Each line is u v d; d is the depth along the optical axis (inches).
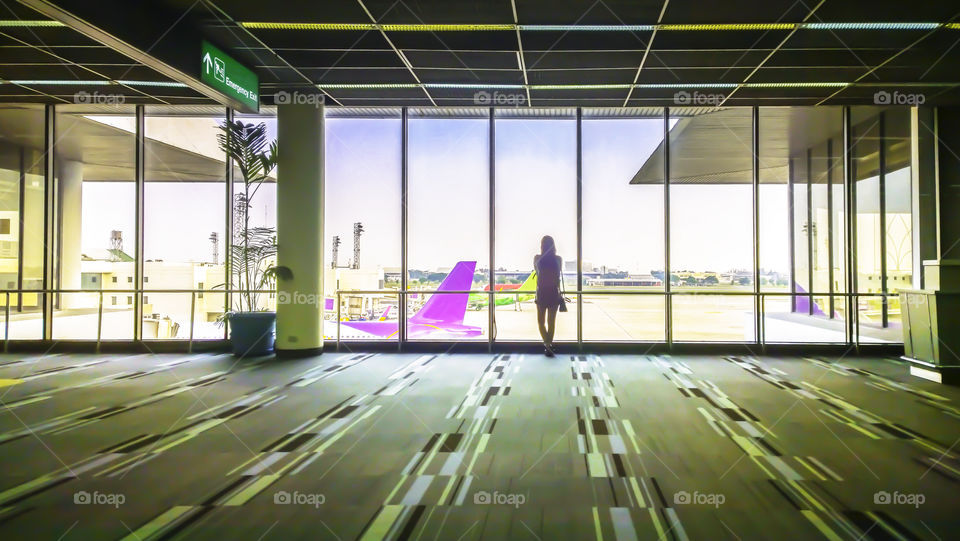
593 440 129.3
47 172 271.0
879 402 165.3
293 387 187.2
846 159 267.9
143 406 161.3
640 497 97.1
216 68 190.4
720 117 269.7
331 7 165.8
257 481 104.1
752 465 112.8
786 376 206.2
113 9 148.6
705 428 138.8
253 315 249.3
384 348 265.4
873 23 173.0
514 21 174.7
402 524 86.7
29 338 269.9
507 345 263.6
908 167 269.4
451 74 222.7
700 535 83.1
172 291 270.8
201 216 271.7
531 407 160.2
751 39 185.6
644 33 182.4
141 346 266.5
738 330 277.9
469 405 162.6
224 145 244.7
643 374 210.4
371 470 109.9
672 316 262.8
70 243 272.1
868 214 268.4
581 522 87.5
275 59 208.2
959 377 190.4
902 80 223.9
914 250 263.1
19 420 146.5
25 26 177.6
